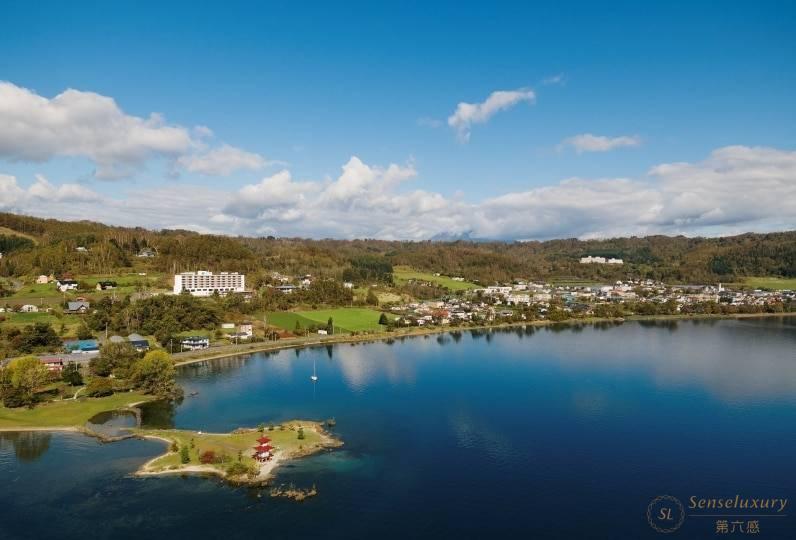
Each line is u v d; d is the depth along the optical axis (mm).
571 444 133125
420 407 163625
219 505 100750
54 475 112312
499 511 100375
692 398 173250
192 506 100312
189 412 157500
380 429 143000
